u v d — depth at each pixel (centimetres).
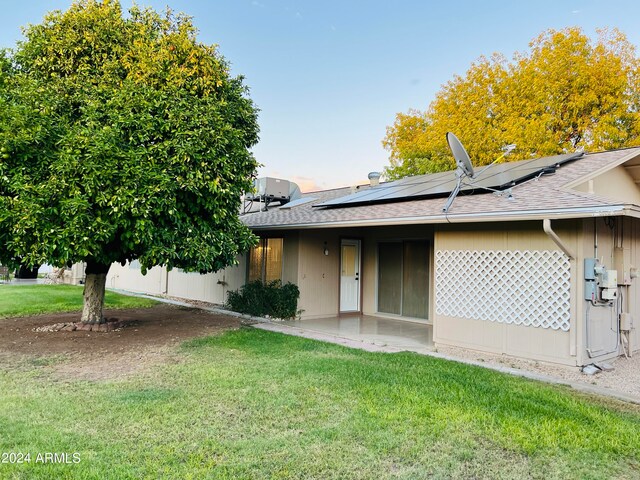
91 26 752
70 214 598
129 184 615
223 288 1341
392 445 350
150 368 571
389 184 1215
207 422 390
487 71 2211
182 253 691
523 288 652
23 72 741
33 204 579
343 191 1423
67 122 672
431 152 2291
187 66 755
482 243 707
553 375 571
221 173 712
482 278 705
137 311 1144
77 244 598
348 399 454
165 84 721
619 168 866
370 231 1183
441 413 417
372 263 1172
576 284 596
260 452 334
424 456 334
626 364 634
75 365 584
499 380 531
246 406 431
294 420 398
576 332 595
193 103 716
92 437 354
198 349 687
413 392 476
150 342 737
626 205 505
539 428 386
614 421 406
